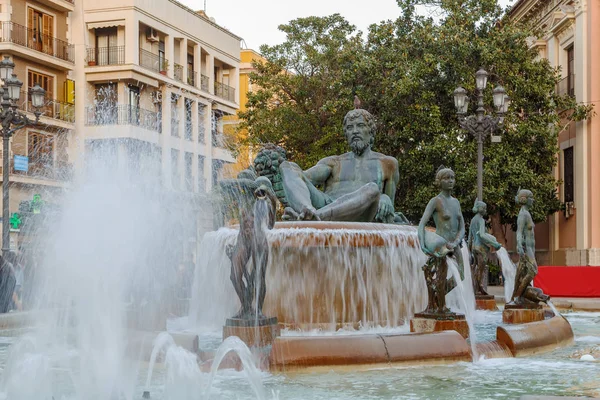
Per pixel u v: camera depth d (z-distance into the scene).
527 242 11.80
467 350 7.90
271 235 9.91
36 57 38.09
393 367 7.45
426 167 27.98
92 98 41.22
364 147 11.94
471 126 21.33
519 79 28.56
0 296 14.80
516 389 6.58
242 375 7.10
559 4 34.16
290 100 37.03
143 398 6.25
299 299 10.02
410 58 29.53
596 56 30.36
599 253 30.17
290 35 34.97
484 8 29.08
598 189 30.38
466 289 13.59
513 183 28.02
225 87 50.81
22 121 19.11
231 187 8.06
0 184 34.75
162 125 42.94
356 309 10.06
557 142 33.06
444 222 9.16
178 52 45.81
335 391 6.46
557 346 9.25
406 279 10.48
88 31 41.44
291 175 11.22
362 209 11.03
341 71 31.75
